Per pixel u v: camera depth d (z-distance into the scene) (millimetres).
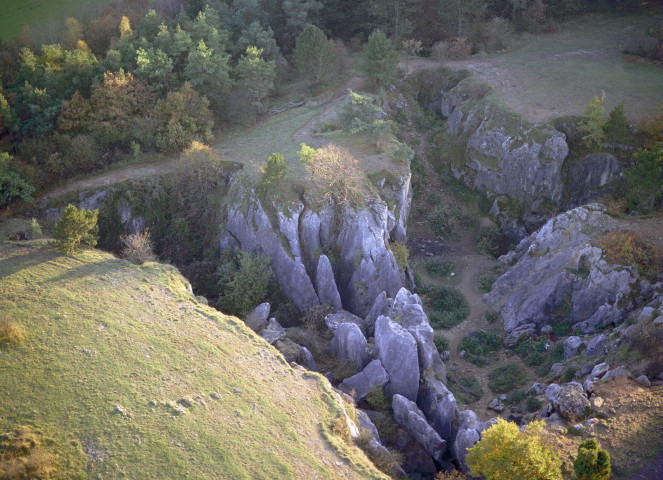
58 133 59094
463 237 59688
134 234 53375
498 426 28391
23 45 76375
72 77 63688
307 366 39281
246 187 52031
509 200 60500
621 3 89750
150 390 30688
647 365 34750
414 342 37688
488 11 89125
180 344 34531
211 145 61188
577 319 44750
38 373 31016
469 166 64812
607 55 78062
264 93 67750
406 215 58406
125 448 27266
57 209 52781
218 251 52094
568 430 31547
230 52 75062
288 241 48500
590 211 49031
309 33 71875
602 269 43531
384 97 70312
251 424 29719
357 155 58250
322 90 73625
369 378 38031
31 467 25594
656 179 49094
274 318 43656
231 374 32969
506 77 72688
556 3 89125
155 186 54750
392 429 35719
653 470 28766
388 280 48188
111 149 59625
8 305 35844
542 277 47344
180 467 26750
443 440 34219
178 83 65000
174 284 40562
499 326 47844
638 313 39375
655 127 56375
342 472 28031
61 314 35562
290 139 62156
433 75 76375
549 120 60500
